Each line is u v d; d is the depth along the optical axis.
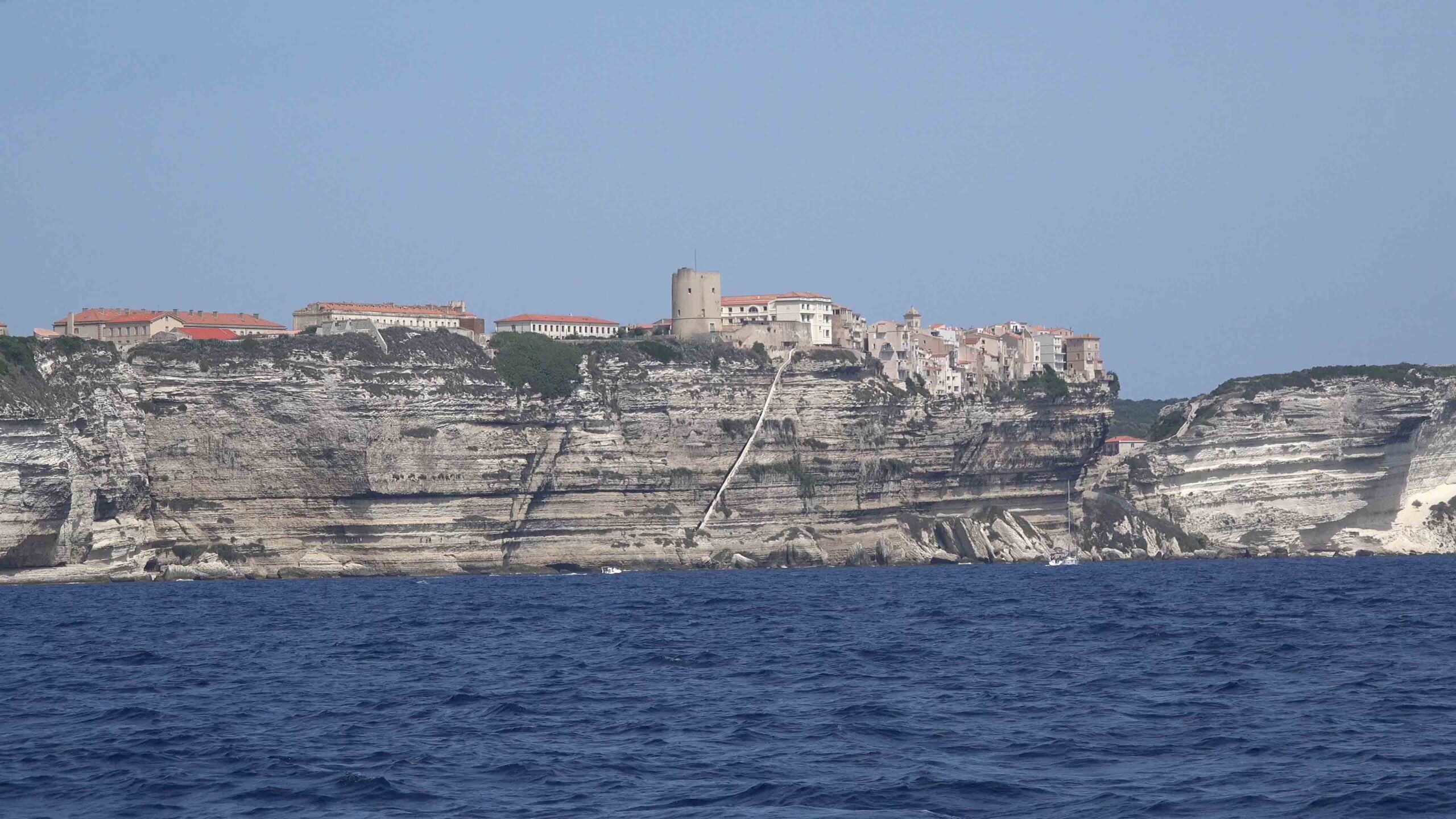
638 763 175.88
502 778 168.38
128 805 157.75
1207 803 151.12
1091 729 195.12
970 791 158.12
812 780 164.62
